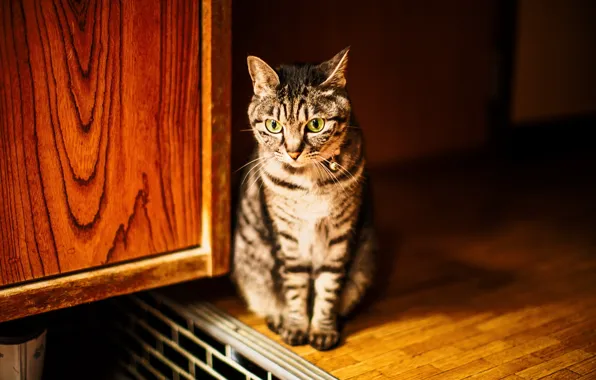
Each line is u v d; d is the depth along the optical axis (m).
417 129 1.83
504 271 1.27
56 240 0.99
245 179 1.14
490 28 1.88
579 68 2.05
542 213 1.54
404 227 1.46
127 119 1.00
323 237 1.07
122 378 1.19
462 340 1.07
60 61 0.95
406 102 1.78
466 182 1.73
